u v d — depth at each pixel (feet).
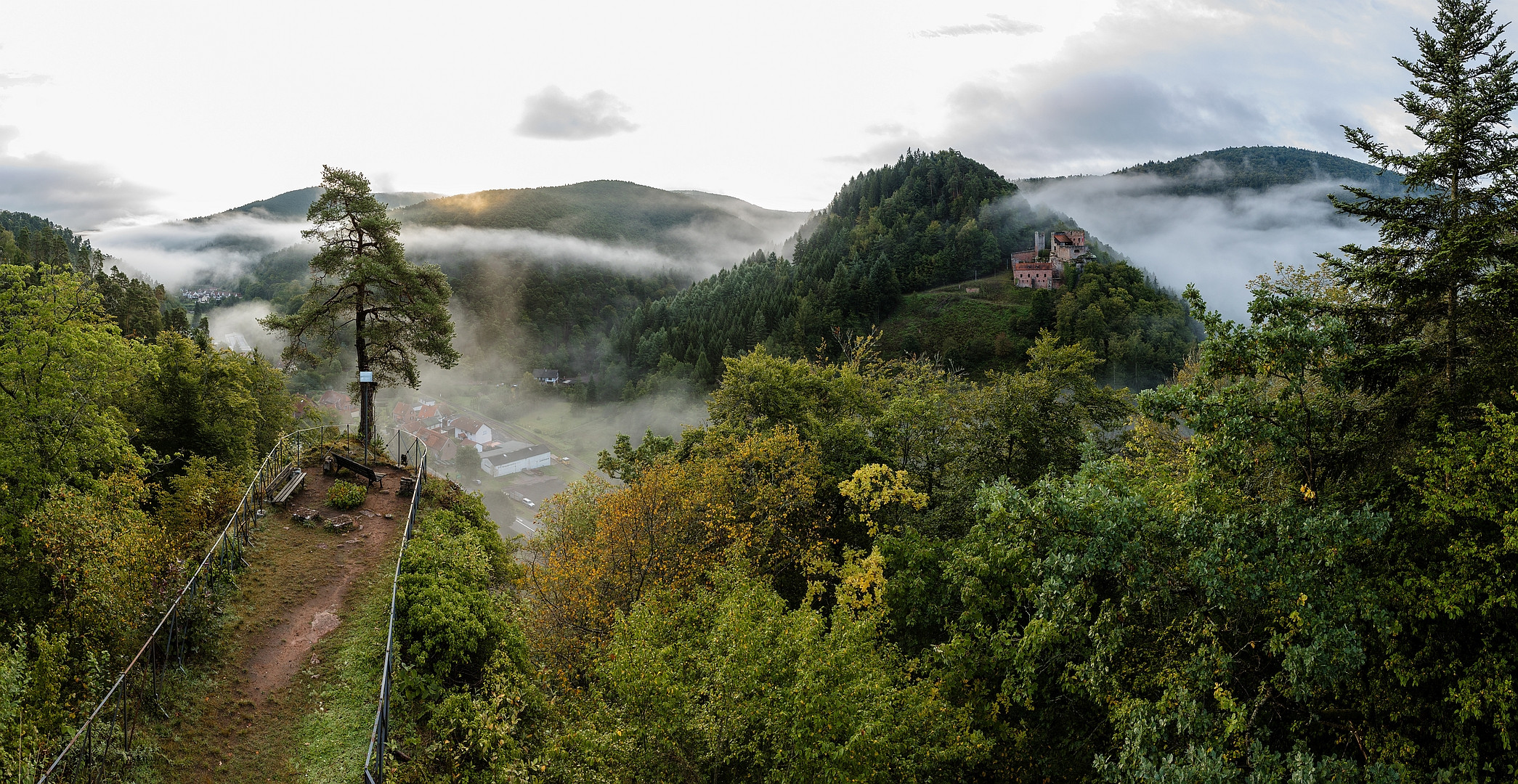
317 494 84.02
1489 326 49.32
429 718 51.62
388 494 87.51
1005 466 96.94
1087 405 100.12
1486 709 42.60
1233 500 54.24
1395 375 52.08
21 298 73.56
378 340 108.37
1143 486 63.36
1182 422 56.49
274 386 142.61
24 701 40.73
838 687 45.83
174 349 106.83
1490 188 50.24
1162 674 50.03
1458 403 49.88
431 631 56.80
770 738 47.03
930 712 52.90
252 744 45.96
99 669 44.27
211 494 74.59
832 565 79.25
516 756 48.16
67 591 53.93
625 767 45.70
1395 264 53.47
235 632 55.88
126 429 83.46
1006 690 58.34
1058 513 55.47
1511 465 41.19
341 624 59.26
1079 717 62.28
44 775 35.68
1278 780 42.14
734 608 51.21
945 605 71.31
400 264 106.83
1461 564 43.52
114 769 39.93
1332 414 54.49
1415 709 45.57
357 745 46.73
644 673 47.03
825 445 101.60
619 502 78.79
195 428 106.42
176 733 44.98
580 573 71.41
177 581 55.93
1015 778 61.72
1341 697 50.52
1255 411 50.75
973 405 98.43
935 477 100.53
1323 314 52.65
